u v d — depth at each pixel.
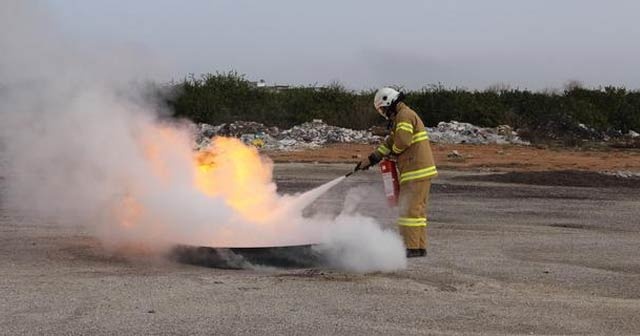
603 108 45.59
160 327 5.48
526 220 12.68
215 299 6.35
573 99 45.00
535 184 19.52
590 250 9.50
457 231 11.13
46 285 6.79
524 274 7.83
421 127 8.40
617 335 5.48
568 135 41.47
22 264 7.87
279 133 37.78
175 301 6.26
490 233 10.95
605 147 36.25
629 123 45.34
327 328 5.53
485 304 6.39
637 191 18.09
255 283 7.02
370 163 8.64
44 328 5.42
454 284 7.22
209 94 41.75
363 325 5.64
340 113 43.16
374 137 36.84
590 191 17.86
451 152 31.23
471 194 16.89
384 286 6.99
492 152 31.75
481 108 42.94
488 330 5.57
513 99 45.03
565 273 7.92
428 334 5.43
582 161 28.12
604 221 12.66
